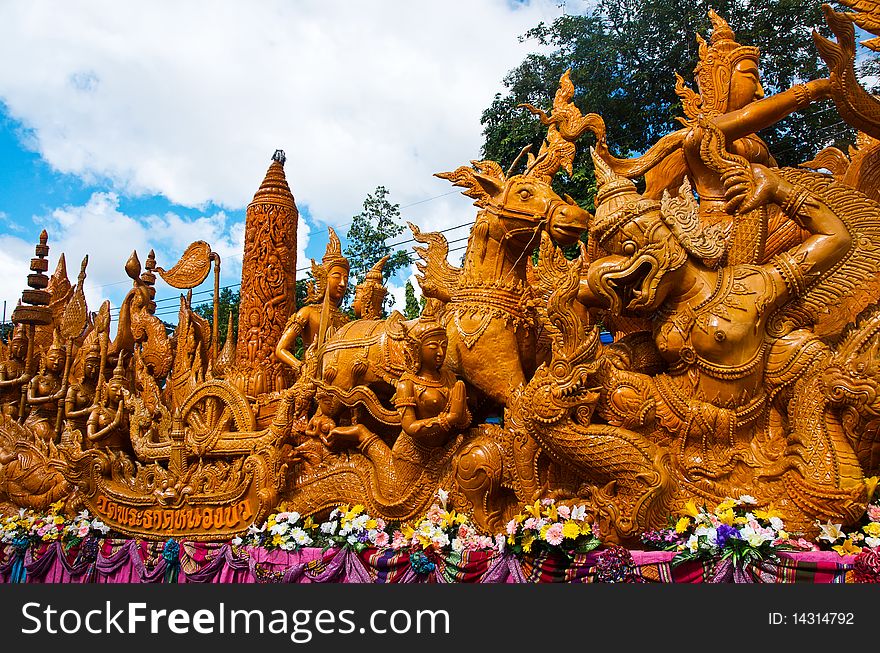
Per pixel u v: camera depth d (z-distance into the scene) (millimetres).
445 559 4449
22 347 9156
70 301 9562
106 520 6609
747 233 4523
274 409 6594
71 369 8680
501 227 5195
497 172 5395
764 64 11703
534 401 4402
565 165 5328
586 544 4008
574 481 4598
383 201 16141
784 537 3699
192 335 8227
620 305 4410
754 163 4910
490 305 5121
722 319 4207
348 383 5805
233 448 6121
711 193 5051
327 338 6301
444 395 5086
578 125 5266
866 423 3918
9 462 7805
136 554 6191
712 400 4301
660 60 12828
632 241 4324
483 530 4742
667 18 12711
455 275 5758
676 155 5281
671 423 4355
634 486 4129
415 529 4805
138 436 7062
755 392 4246
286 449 5898
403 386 5066
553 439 4363
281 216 8117
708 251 4312
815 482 3891
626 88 13172
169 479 6461
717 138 4668
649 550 4105
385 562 4727
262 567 5238
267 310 7793
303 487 5785
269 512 5770
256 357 7641
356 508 5289
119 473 6887
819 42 4711
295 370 6605
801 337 4227
